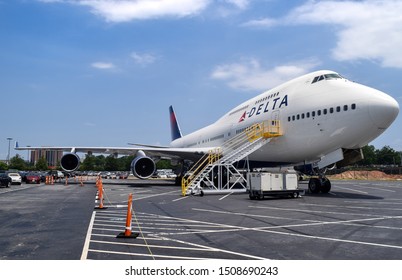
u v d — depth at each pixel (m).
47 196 20.19
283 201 16.48
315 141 18.31
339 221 10.47
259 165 24.08
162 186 31.69
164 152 27.39
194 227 9.66
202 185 25.11
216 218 11.27
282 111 20.52
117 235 8.46
